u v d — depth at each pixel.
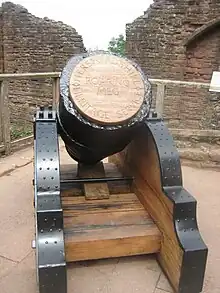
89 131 1.97
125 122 1.95
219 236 2.53
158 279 2.03
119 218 2.20
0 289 1.92
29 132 5.79
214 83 3.90
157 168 2.07
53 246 1.71
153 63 6.87
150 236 2.04
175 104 6.39
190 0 6.18
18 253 2.25
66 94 1.98
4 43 8.86
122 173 2.87
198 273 1.82
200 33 6.23
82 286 1.96
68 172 2.92
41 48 8.30
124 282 2.00
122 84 2.05
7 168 3.71
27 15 8.34
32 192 3.17
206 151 4.09
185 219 1.87
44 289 1.68
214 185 3.51
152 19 6.70
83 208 2.33
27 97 8.65
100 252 2.00
